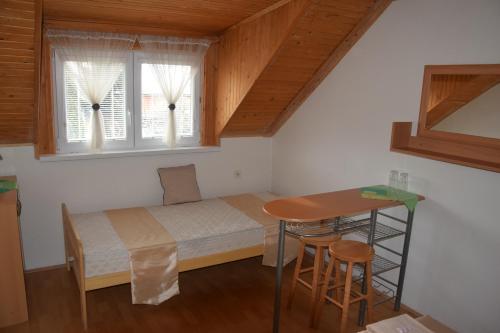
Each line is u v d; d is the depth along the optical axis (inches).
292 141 177.3
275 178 192.2
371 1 125.0
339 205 109.9
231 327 116.8
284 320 120.8
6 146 135.1
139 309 124.6
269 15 130.3
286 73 148.9
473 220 108.7
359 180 144.1
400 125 121.0
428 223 120.3
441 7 111.6
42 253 147.4
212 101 175.5
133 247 118.4
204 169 177.3
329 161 157.1
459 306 114.3
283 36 125.6
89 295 131.5
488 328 107.7
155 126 165.2
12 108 119.5
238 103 157.2
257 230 140.8
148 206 161.8
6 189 118.6
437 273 119.2
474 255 109.3
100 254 114.3
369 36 133.8
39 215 144.4
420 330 76.4
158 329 114.7
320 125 159.8
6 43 98.0
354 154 144.9
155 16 135.0
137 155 158.1
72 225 121.9
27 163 139.2
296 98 167.0
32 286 135.9
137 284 119.0
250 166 189.2
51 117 143.9
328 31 132.7
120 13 130.6
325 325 119.0
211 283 142.9
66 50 138.8
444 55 112.0
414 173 123.4
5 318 113.4
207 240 131.4
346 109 146.4
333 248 109.3
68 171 146.4
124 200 159.3
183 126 172.6
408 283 127.9
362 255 104.7
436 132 116.5
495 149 103.0
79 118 148.9
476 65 103.9
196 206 162.1
